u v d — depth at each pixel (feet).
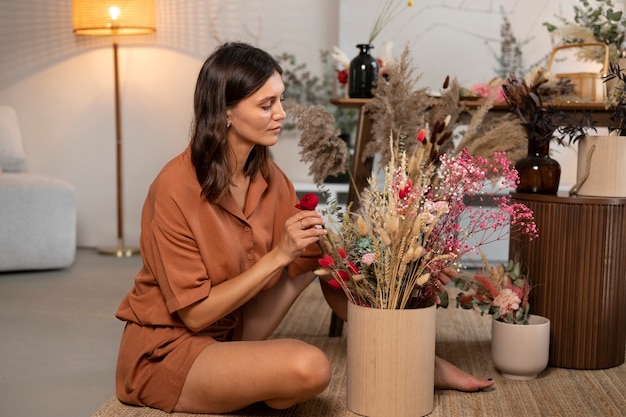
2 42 17.95
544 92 9.86
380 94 9.21
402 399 6.51
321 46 16.88
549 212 8.18
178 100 17.48
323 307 11.50
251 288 6.30
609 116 9.36
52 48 17.81
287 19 16.94
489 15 15.84
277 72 6.54
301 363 6.03
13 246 14.19
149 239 6.73
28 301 11.90
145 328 6.72
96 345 9.36
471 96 9.87
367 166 9.78
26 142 18.07
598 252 8.07
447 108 9.23
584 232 8.07
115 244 18.10
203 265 6.43
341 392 7.30
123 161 17.76
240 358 6.23
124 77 17.60
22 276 14.16
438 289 6.88
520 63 15.84
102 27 15.98
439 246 6.72
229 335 7.31
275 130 6.54
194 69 17.35
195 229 6.38
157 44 17.43
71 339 9.64
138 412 6.63
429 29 15.97
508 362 7.72
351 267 6.54
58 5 17.70
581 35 11.01
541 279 8.28
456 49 15.97
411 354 6.50
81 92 17.83
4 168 15.83
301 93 16.93
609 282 8.14
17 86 17.98
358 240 6.76
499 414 6.74
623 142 8.18
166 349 6.56
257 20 17.04
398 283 6.46
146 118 17.61
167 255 6.37
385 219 6.41
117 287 13.11
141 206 17.85
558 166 8.43
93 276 14.20
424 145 7.49
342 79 11.79
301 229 6.24
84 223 18.13
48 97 17.93
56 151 18.03
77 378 8.02
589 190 8.32
